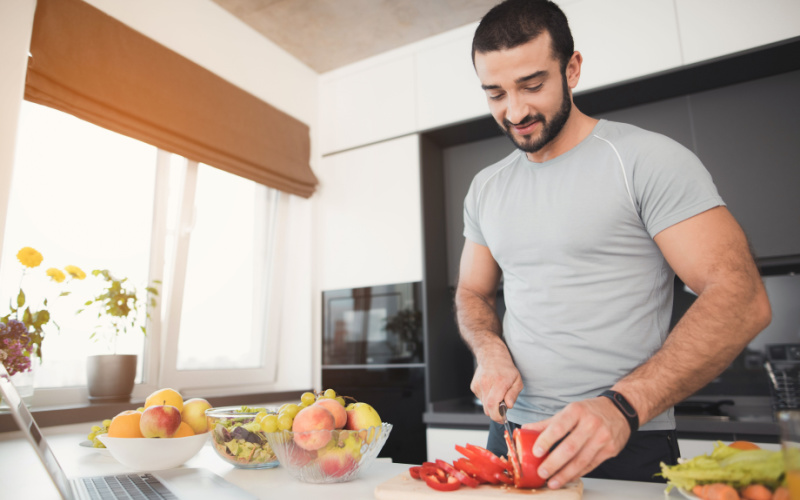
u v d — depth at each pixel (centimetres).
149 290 202
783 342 215
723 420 177
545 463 72
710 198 95
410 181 257
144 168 214
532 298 117
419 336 241
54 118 187
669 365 85
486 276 136
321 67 290
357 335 257
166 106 205
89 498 74
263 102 253
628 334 105
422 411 234
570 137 116
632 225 106
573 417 73
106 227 200
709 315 86
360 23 252
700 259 93
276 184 256
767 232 205
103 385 182
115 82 188
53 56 170
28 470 99
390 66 273
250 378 254
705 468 64
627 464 101
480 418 211
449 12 244
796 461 52
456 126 251
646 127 233
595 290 108
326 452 84
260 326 265
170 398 105
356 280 263
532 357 115
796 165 204
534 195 118
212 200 243
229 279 250
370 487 83
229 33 242
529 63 106
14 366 140
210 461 107
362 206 268
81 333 189
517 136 113
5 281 171
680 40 209
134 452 94
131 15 201
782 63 203
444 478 78
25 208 178
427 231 253
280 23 251
